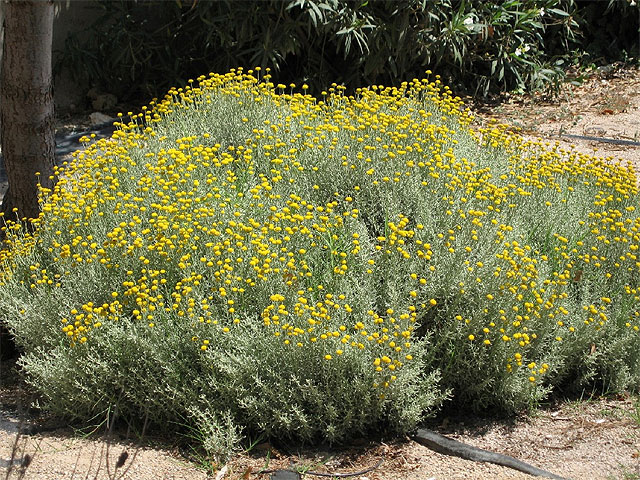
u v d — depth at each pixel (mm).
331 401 3723
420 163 4719
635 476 3553
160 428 3912
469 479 3512
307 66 9938
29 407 4148
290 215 4430
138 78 10023
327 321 3754
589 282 4594
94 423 3963
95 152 5379
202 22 9703
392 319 3725
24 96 4723
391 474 3570
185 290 3863
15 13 4508
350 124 5512
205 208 4277
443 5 9852
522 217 4914
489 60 10727
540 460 3729
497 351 4000
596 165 5820
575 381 4328
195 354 3865
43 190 4820
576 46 12398
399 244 4164
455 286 4109
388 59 9797
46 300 4160
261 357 3783
